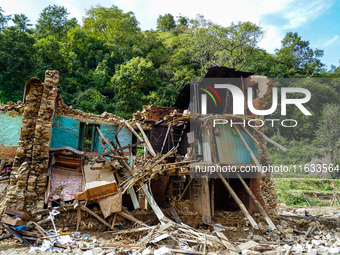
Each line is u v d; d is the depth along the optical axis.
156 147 18.73
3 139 14.44
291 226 13.91
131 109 35.56
